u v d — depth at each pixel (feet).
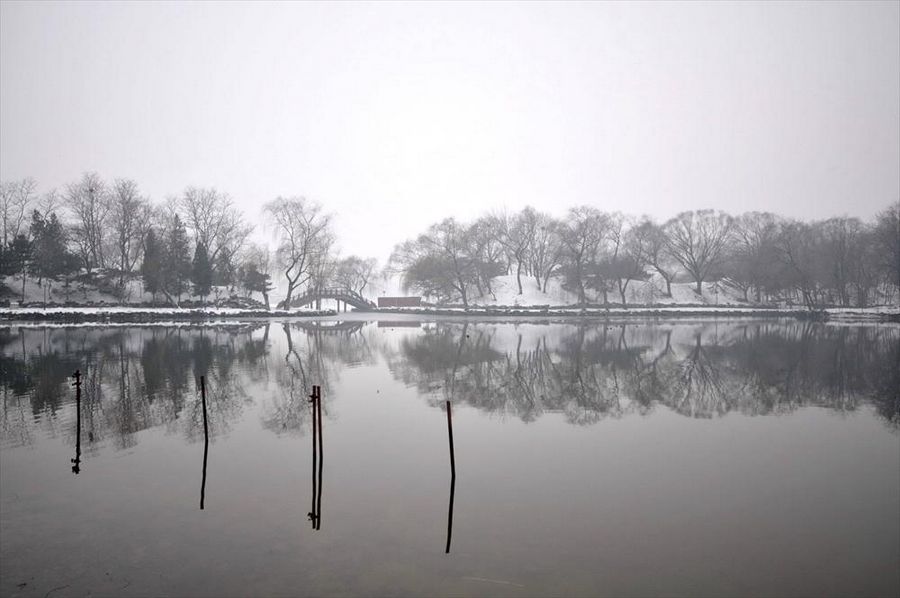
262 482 45.37
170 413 69.56
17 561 32.09
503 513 39.42
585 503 41.34
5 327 199.72
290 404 75.20
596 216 336.49
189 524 37.17
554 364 112.68
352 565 31.78
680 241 345.51
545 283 339.98
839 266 296.92
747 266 323.78
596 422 66.03
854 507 40.98
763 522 38.34
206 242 288.92
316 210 296.10
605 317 290.76
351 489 43.93
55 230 259.80
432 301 388.78
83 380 92.17
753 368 107.45
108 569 31.17
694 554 33.68
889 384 90.58
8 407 72.23
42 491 43.21
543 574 31.04
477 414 69.87
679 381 93.40
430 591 29.14
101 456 52.21
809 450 55.01
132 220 280.51
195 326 216.54
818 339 167.63
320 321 258.37
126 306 254.47
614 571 31.48
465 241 325.83
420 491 43.57
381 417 68.13
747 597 29.14
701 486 45.11
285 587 29.37
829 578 31.09
